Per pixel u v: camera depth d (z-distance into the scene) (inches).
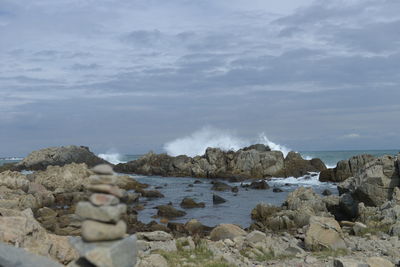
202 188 2017.7
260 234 740.0
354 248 653.9
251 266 557.9
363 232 784.9
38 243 414.9
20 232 405.1
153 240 721.6
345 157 4234.7
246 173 2529.5
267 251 649.0
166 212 1262.3
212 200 1599.4
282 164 2551.7
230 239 762.2
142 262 491.8
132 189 1940.2
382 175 1043.9
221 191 1884.8
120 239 245.4
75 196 1517.0
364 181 1058.7
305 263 570.6
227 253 637.3
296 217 1015.6
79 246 237.8
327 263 559.5
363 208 989.8
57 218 1093.8
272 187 2021.4
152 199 1638.8
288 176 2466.8
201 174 2657.5
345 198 1106.7
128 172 2997.0
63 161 3176.7
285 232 901.8
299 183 2166.6
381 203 1026.7
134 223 1090.1
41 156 3179.1
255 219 1188.5
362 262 504.1
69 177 1929.1
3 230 399.9
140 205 1411.2
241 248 685.9
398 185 1027.9
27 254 273.7
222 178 2529.5
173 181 2420.0
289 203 1203.9
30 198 1352.1
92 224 238.8
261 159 2554.1
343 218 1107.3
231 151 2719.0
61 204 1471.5
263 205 1204.5
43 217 1118.4
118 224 244.2
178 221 1174.3
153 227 1019.9
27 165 3112.7
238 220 1180.5
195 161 2785.4
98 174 246.8
